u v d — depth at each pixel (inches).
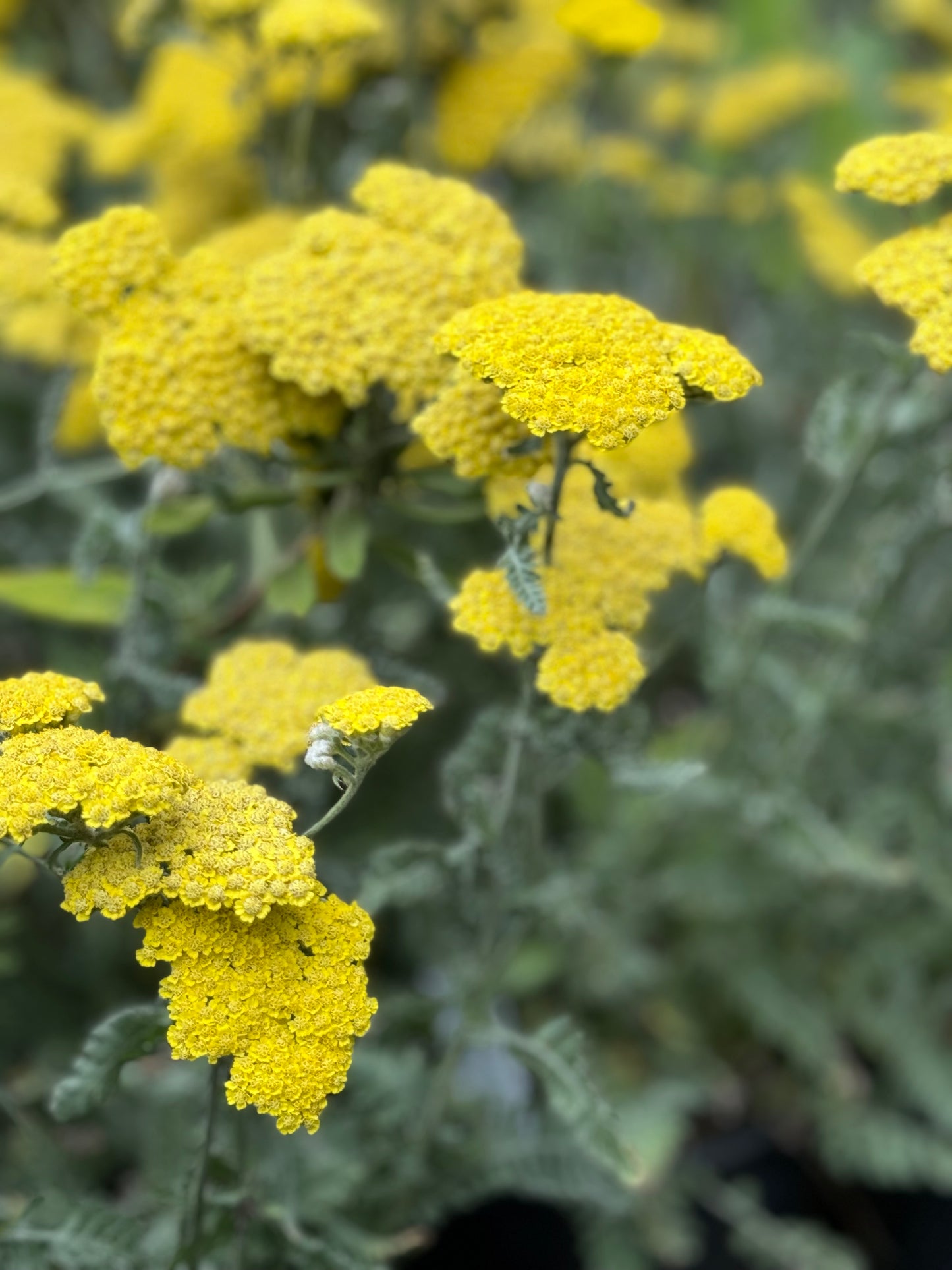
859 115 44.6
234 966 18.9
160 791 18.4
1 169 30.9
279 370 22.4
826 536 40.9
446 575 25.5
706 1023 36.2
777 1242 31.6
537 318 20.1
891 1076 34.7
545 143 39.3
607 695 21.1
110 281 22.3
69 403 29.7
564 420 19.0
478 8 34.7
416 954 32.1
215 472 26.6
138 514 25.5
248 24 28.0
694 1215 33.2
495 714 23.2
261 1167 24.2
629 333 19.9
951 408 26.6
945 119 28.1
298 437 23.8
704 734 31.3
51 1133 29.0
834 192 43.8
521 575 20.2
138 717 25.8
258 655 22.9
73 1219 21.8
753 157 46.4
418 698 18.9
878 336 23.8
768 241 41.6
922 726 31.9
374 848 30.9
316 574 24.9
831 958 35.8
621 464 24.7
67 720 19.8
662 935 37.4
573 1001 34.0
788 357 45.6
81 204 41.9
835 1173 33.2
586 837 35.0
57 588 26.1
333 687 22.5
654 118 45.7
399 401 23.7
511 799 23.0
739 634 29.3
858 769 34.8
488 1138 27.4
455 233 23.0
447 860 23.2
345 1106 26.9
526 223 40.1
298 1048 18.8
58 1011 31.2
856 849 30.2
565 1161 26.6
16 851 19.3
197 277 22.7
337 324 22.4
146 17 30.2
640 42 28.9
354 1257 23.4
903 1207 35.7
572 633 21.4
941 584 37.3
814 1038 33.1
